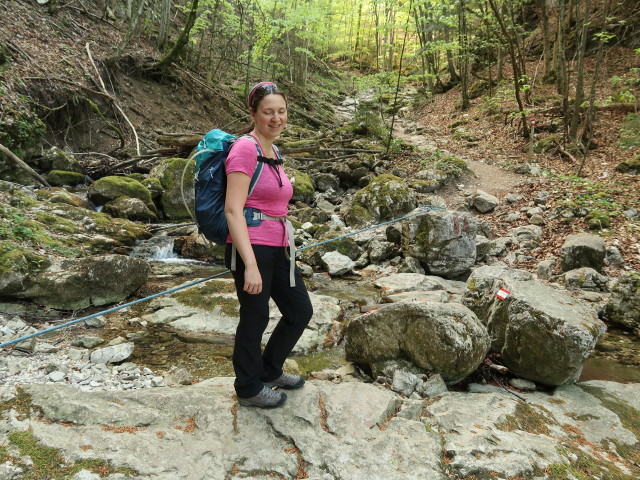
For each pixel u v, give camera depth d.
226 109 14.14
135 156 9.29
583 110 10.76
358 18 26.00
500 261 6.21
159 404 2.26
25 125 7.50
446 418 2.35
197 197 2.01
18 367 3.09
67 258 4.36
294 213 7.99
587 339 2.78
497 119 13.46
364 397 2.42
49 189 7.10
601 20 14.65
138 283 4.64
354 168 10.21
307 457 1.98
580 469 2.09
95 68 10.23
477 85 17.30
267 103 1.98
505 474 1.94
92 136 9.62
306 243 6.63
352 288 5.38
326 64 24.92
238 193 1.91
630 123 9.70
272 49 20.31
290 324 2.26
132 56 11.92
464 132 13.58
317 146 11.30
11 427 1.98
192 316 4.16
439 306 2.99
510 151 11.05
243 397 2.20
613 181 8.22
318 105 19.00
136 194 7.35
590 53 14.78
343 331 4.04
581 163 8.85
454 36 17.28
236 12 17.28
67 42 10.67
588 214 6.84
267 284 2.06
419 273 5.76
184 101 12.83
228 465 1.91
